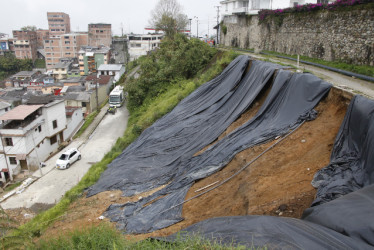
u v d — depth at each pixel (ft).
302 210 14.79
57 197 46.09
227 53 55.47
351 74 31.71
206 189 22.18
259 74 34.27
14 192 47.57
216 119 35.73
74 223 25.38
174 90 63.98
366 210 10.44
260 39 66.64
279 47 57.26
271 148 21.76
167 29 111.65
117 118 83.35
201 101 43.60
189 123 38.58
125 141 48.57
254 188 18.20
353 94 20.62
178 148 34.06
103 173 37.93
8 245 15.60
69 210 29.45
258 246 10.09
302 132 22.08
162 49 87.40
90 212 27.04
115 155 43.98
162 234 18.67
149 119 51.21
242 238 10.96
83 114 95.14
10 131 56.85
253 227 11.55
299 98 25.14
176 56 71.00
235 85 38.96
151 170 32.09
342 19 38.88
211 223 13.55
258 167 20.21
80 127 82.94
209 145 30.25
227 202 19.29
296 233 10.38
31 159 59.67
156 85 72.69
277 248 9.71
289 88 26.76
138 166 34.35
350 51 37.24
